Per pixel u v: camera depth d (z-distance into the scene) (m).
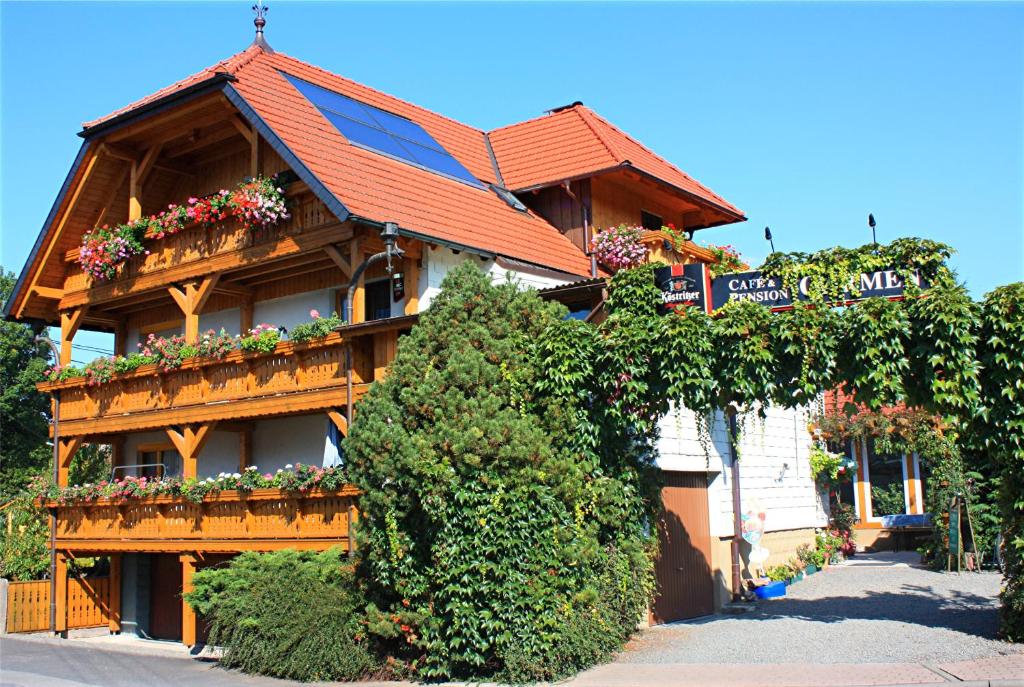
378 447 12.53
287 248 16.52
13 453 36.16
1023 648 11.88
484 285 13.54
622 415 13.38
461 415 12.38
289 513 15.89
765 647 12.99
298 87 19.28
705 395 13.15
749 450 20.55
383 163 17.75
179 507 17.78
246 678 13.28
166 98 17.81
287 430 18.78
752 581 18.88
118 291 19.75
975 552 20.97
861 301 12.59
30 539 22.17
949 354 12.12
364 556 13.25
